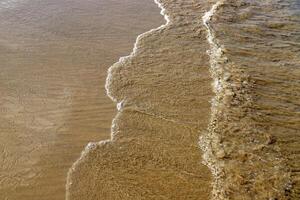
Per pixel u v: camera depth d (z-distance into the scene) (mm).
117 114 6457
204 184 5141
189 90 7027
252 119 6242
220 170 5332
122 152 5684
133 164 5480
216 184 5125
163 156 5621
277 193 4918
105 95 6910
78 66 7719
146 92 6992
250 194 4926
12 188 5055
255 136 5891
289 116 6285
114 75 7449
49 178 5223
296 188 4992
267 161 5422
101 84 7195
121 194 5012
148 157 5605
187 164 5473
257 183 5074
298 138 5832
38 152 5645
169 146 5805
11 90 6957
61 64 7766
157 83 7227
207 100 6754
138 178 5254
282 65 7676
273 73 7410
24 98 6758
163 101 6766
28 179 5191
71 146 5777
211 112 6465
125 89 7070
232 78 7301
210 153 5637
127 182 5195
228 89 6996
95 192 5031
